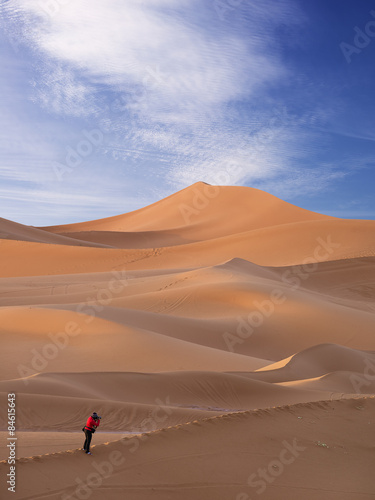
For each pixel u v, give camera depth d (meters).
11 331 35.75
